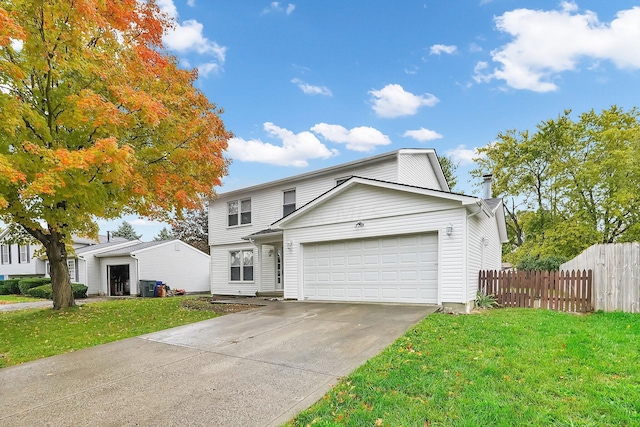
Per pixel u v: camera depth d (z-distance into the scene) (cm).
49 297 2125
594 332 607
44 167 750
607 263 875
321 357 518
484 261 1196
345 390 388
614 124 1978
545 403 339
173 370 491
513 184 2369
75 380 467
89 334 780
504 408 328
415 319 757
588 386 374
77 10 717
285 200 1562
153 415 353
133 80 900
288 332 687
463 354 493
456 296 898
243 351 570
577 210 2058
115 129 828
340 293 1109
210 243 1833
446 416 319
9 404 395
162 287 2141
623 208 1845
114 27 854
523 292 965
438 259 936
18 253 2959
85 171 773
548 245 2002
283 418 336
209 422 335
